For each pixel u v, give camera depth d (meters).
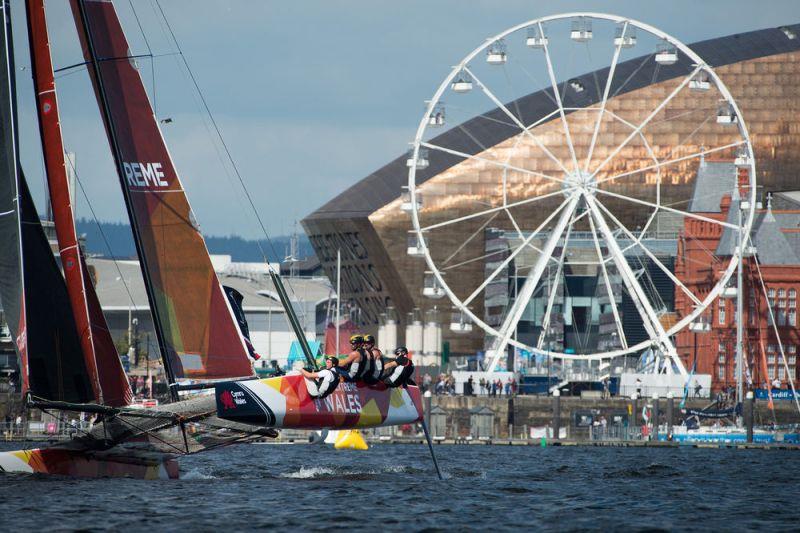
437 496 130.25
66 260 126.31
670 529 105.50
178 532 97.50
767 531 105.56
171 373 131.25
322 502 120.00
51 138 126.56
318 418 129.12
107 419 128.12
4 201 122.75
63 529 97.19
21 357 123.38
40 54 127.06
